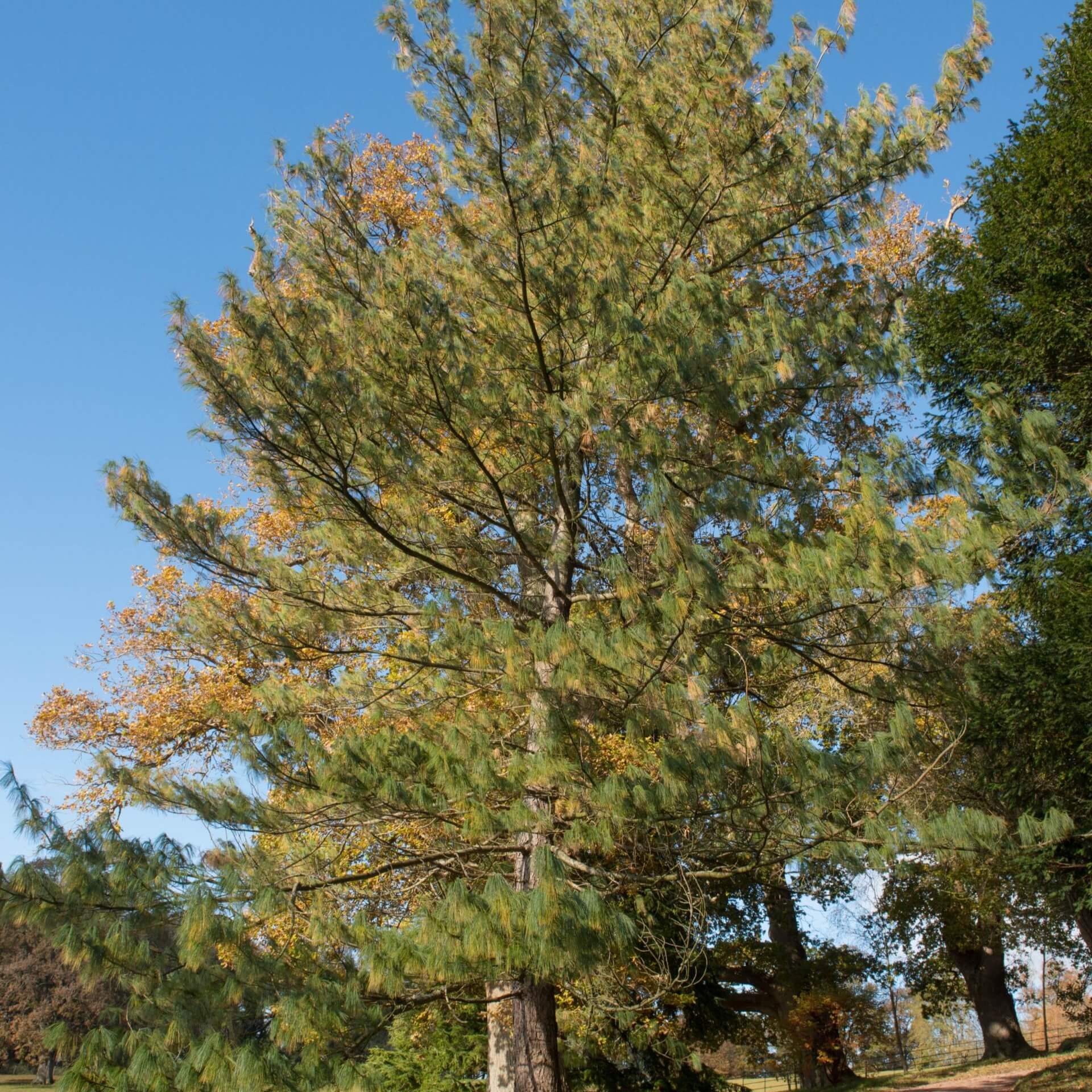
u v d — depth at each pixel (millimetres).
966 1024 40500
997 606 12117
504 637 6348
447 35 8609
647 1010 10562
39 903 5008
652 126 9766
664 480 6387
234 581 8258
